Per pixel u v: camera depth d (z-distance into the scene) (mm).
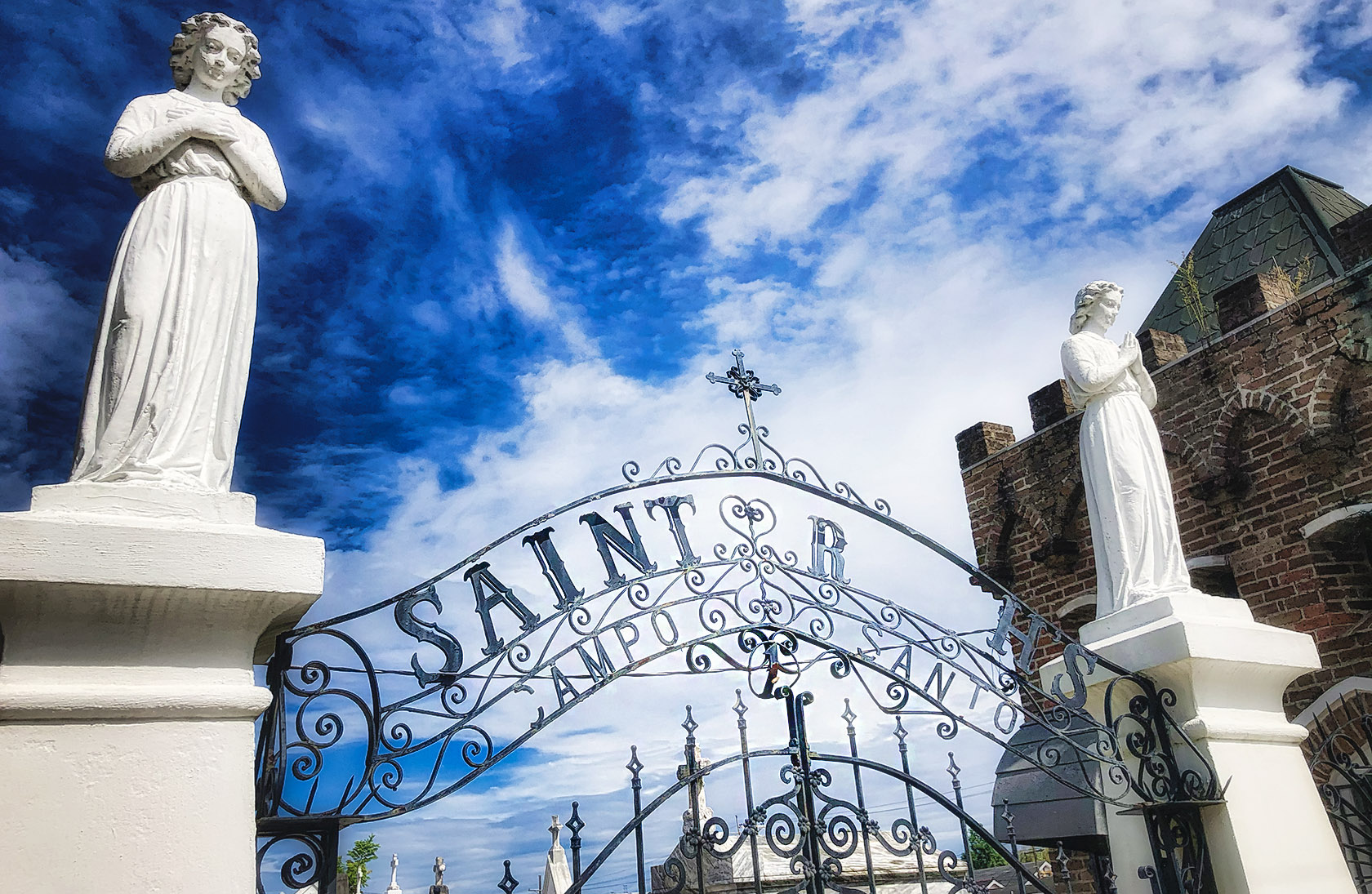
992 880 5211
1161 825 5141
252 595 3232
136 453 3334
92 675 3039
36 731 2904
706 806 6711
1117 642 5559
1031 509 11273
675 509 4965
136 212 3695
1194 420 9602
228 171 3906
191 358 3527
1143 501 5844
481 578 4246
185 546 3146
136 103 3918
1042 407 11445
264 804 3375
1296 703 8516
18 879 2734
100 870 2824
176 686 3105
